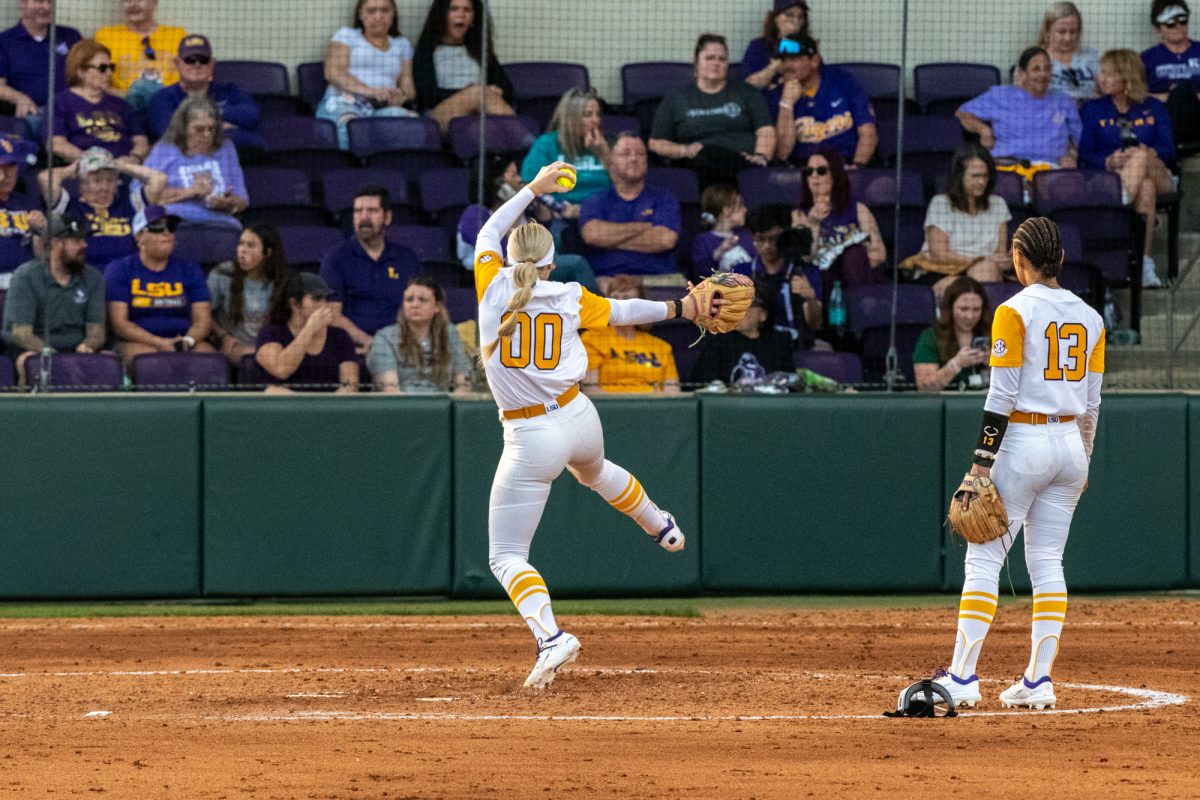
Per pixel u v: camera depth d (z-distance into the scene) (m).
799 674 26.39
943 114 49.84
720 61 45.84
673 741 19.75
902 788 16.86
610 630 32.66
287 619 34.69
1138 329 43.78
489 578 37.09
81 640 31.41
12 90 44.66
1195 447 38.56
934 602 37.59
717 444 37.75
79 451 36.47
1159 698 23.77
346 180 45.22
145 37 47.38
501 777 17.47
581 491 37.56
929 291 41.44
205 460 36.72
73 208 41.34
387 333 38.28
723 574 37.75
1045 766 18.09
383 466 37.00
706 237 41.72
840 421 38.00
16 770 17.98
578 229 42.75
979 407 38.16
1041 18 50.59
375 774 17.66
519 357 23.31
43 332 38.09
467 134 46.53
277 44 49.16
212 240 41.91
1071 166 47.84
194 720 21.86
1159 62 49.72
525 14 49.84
